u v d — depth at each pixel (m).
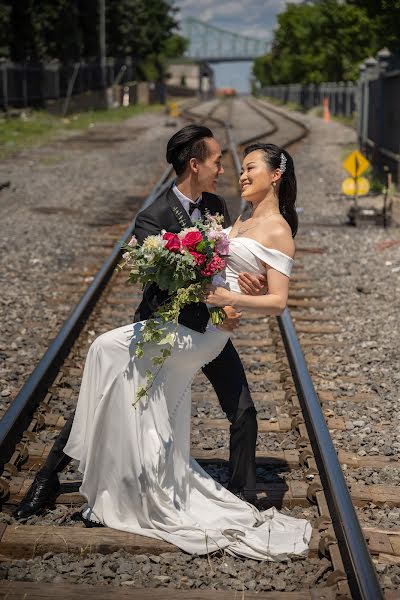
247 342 7.86
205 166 4.24
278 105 84.06
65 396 6.44
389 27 20.75
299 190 18.75
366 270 11.02
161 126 40.56
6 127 34.50
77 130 37.06
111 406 4.30
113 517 4.38
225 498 4.51
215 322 4.16
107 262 10.21
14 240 12.48
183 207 4.30
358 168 14.31
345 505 4.24
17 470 5.04
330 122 45.69
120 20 70.69
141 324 4.33
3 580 3.96
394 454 5.55
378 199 16.98
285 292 4.18
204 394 6.58
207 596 3.77
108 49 71.38
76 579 3.98
